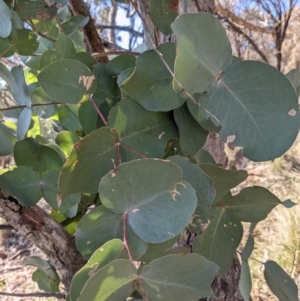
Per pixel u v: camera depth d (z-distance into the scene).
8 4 0.39
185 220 0.25
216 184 0.34
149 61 0.30
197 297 0.26
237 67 0.27
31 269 1.72
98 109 0.32
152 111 0.31
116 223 0.27
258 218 0.39
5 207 0.36
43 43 0.51
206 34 0.25
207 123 0.30
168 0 0.38
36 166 0.39
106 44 0.98
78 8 0.54
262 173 2.18
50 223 0.38
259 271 1.46
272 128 0.26
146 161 0.25
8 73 0.38
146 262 0.30
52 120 0.56
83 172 0.29
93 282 0.22
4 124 0.50
